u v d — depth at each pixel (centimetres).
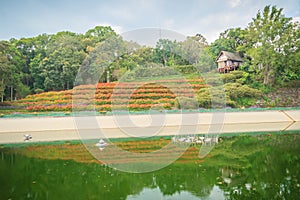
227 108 1516
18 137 989
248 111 1504
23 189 440
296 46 1770
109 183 461
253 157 627
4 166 580
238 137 905
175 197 398
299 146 748
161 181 466
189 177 486
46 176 505
